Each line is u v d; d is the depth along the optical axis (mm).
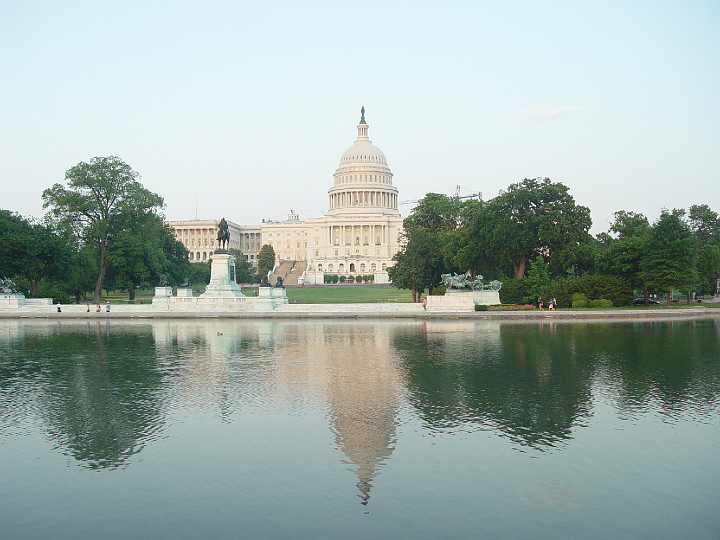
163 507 15867
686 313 70938
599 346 41906
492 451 19484
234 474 17859
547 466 18250
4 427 22422
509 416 23250
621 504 15812
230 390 27906
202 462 18781
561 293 78562
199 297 80188
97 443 20594
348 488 16859
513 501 16000
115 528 14789
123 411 24391
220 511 15594
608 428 21719
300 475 17750
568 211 87312
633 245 83125
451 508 15641
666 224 80125
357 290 159875
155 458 19172
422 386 28406
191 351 40781
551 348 40938
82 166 94812
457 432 21375
